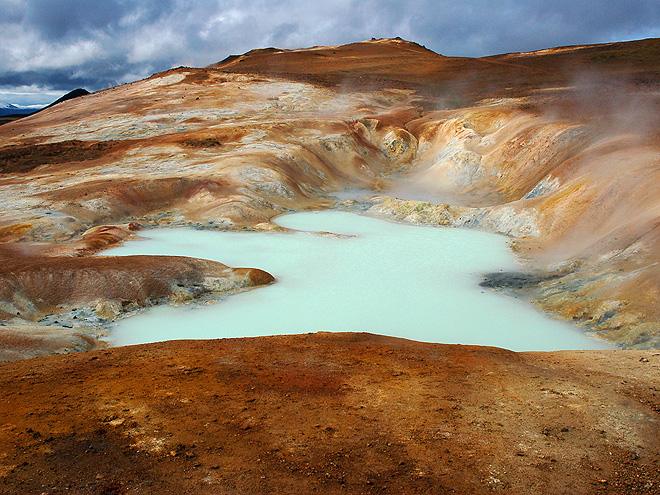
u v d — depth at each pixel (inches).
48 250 1109.7
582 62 4052.7
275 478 311.4
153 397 424.5
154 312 872.3
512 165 1926.7
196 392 438.3
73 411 391.9
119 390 439.2
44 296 860.0
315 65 4790.8
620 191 1211.2
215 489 297.4
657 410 411.8
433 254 1219.9
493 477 320.5
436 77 4097.0
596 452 350.9
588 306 842.2
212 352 570.9
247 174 1828.2
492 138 2174.0
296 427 379.6
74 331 734.5
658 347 680.4
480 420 395.2
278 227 1455.5
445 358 560.1
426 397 438.0
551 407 418.6
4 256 1029.2
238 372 494.9
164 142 2326.5
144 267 964.6
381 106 3307.1
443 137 2475.4
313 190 2017.7
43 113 3597.4
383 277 1057.5
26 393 431.8
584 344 749.3
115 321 832.3
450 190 2010.3
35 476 299.0
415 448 352.2
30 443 335.6
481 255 1213.1
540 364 540.1
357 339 651.5
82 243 1182.9
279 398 433.1
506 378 487.2
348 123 2746.1
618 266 925.8
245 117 2883.9
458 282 1035.9
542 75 3722.9
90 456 325.4
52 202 1488.7
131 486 296.4
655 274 808.3
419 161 2501.2
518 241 1300.4
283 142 2333.9
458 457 342.0
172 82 3978.8
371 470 324.2
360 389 456.1
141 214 1592.0
